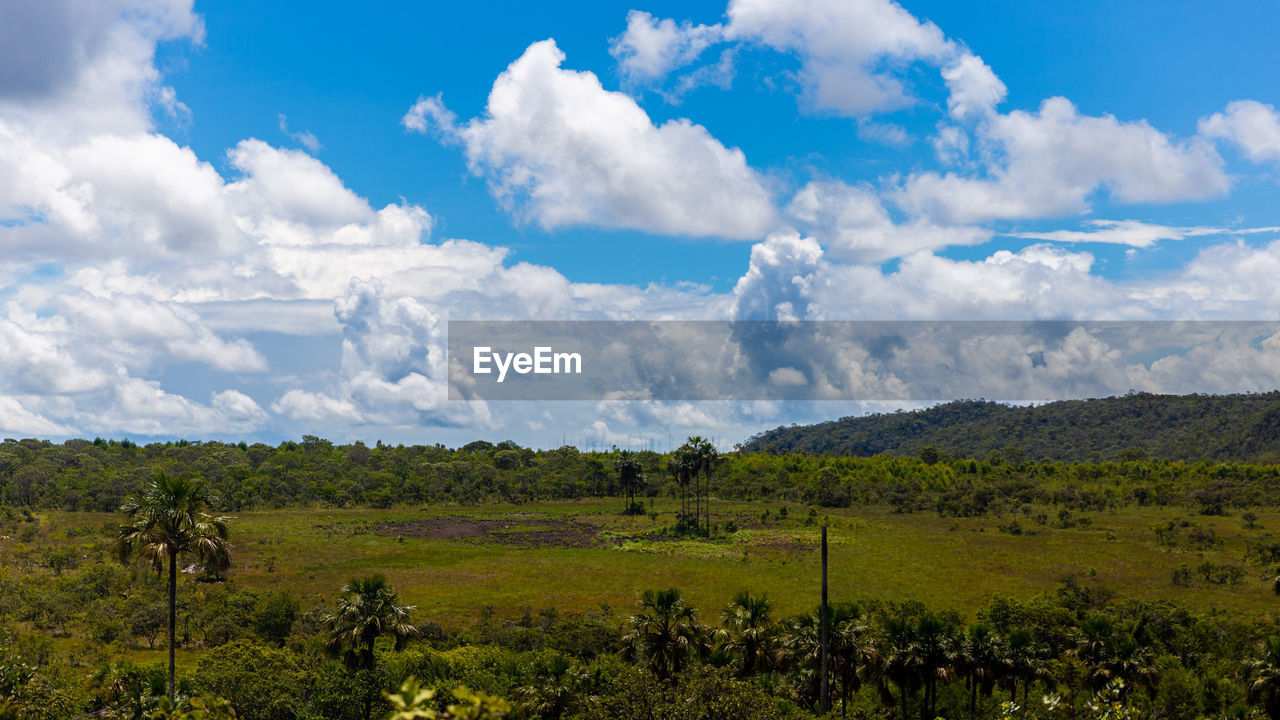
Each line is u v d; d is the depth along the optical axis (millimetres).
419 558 104188
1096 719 17766
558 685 40906
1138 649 46938
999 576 89625
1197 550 99312
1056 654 55906
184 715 13531
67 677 44469
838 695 46969
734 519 137250
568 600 80312
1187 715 47312
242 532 120688
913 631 45344
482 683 44406
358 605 42844
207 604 71188
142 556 36250
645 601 46125
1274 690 41750
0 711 22891
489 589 85625
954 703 49781
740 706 34625
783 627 48062
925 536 116688
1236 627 61344
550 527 133750
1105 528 118500
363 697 42250
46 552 91750
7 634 54000
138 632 65562
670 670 44469
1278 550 91750
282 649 55469
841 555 103750
